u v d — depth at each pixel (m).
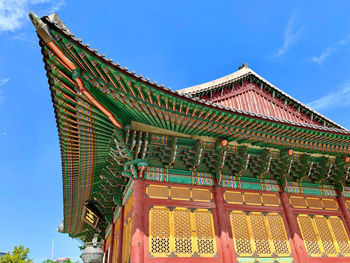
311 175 16.80
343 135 14.39
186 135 13.21
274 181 15.60
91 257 13.68
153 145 12.73
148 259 10.89
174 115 11.33
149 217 11.84
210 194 13.52
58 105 10.05
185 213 12.55
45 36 7.32
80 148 12.80
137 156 12.35
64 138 11.89
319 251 14.52
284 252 13.54
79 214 21.33
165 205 12.32
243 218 13.67
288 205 14.97
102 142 12.62
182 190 13.02
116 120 10.90
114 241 17.88
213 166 14.00
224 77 18.78
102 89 9.56
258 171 15.17
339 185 17.14
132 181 13.31
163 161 13.09
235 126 12.55
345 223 16.17
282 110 20.14
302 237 14.50
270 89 20.44
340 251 15.00
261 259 12.85
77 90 9.38
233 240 12.84
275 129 13.08
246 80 20.14
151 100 10.41
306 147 15.02
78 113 10.53
